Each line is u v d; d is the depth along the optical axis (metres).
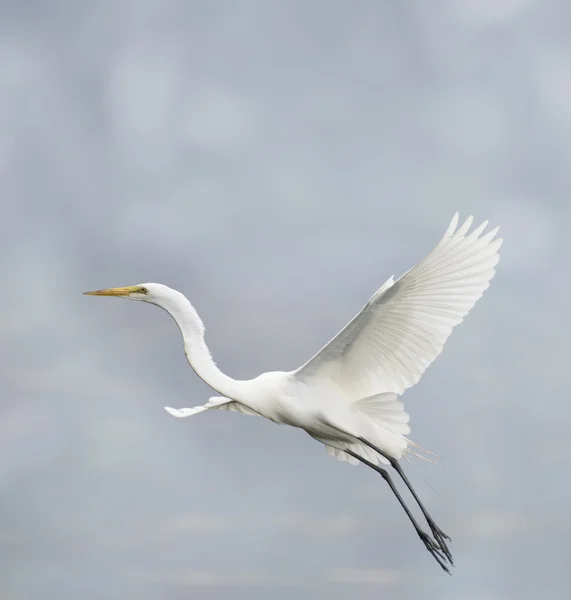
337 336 11.61
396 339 11.63
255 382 12.43
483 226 11.20
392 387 11.84
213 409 13.78
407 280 11.17
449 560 11.48
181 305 12.59
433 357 11.52
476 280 11.25
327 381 12.07
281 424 12.70
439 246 11.07
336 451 12.90
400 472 11.71
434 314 11.43
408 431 11.68
